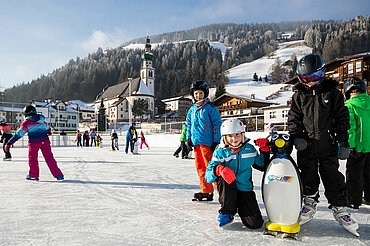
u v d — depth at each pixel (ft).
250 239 7.00
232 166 8.04
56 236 7.12
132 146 39.58
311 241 6.86
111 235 7.20
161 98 507.71
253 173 19.08
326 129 7.55
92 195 12.12
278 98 220.02
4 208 9.89
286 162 7.33
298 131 7.90
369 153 10.14
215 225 8.11
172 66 605.31
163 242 6.74
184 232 7.47
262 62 561.02
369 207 10.21
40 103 223.92
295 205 7.06
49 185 14.53
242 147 8.07
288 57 569.64
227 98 141.69
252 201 7.86
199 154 11.19
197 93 11.16
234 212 7.93
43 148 15.87
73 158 32.53
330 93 7.52
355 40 448.65
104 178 16.94
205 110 10.87
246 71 518.78
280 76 440.45
